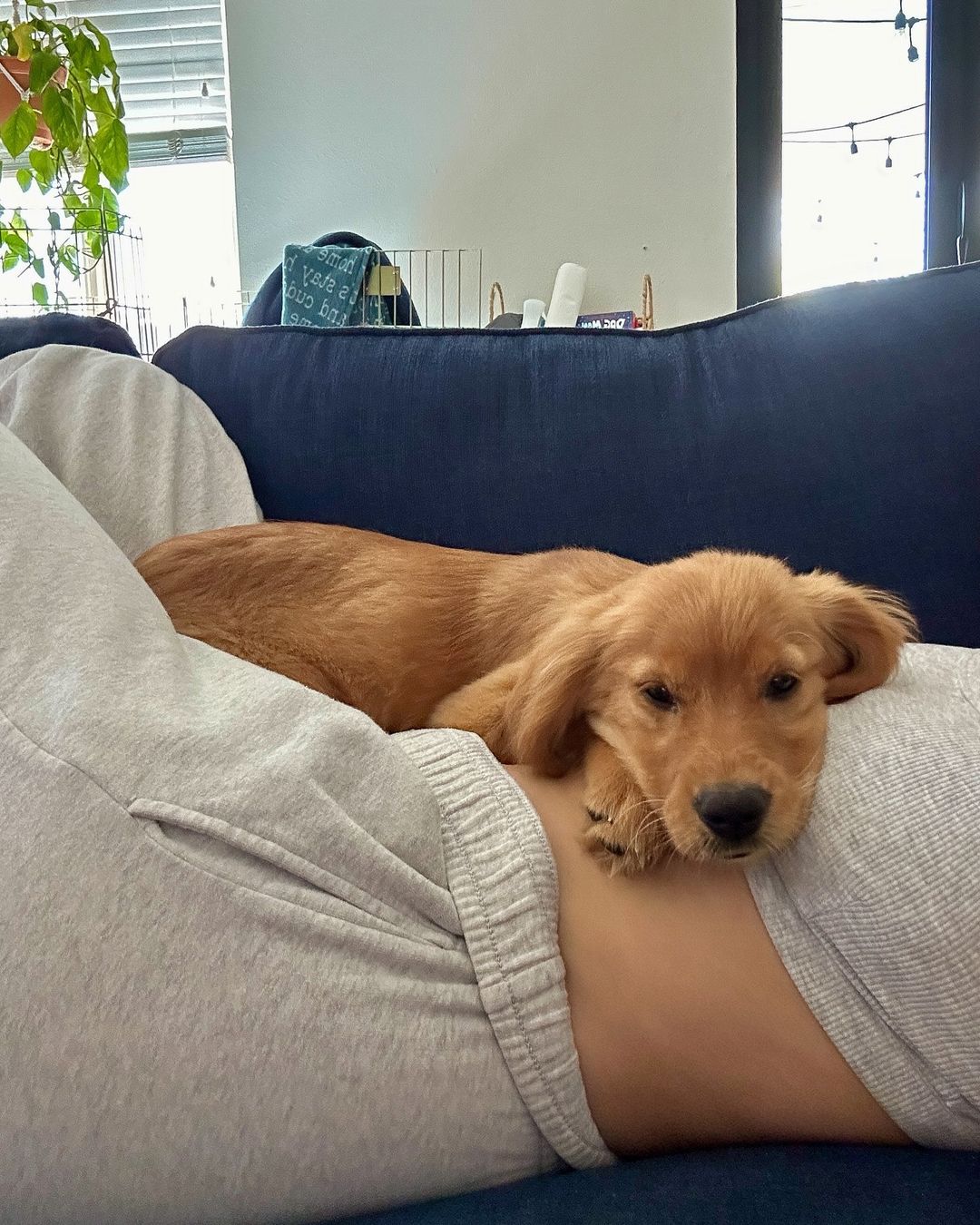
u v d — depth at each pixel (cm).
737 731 86
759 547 135
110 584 85
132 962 59
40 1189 55
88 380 141
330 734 75
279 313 303
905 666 100
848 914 65
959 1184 53
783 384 136
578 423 141
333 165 354
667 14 326
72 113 270
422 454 143
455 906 71
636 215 340
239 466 143
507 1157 63
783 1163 57
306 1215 59
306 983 61
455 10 338
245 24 349
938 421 130
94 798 64
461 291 355
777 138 318
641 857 79
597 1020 69
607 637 102
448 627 129
